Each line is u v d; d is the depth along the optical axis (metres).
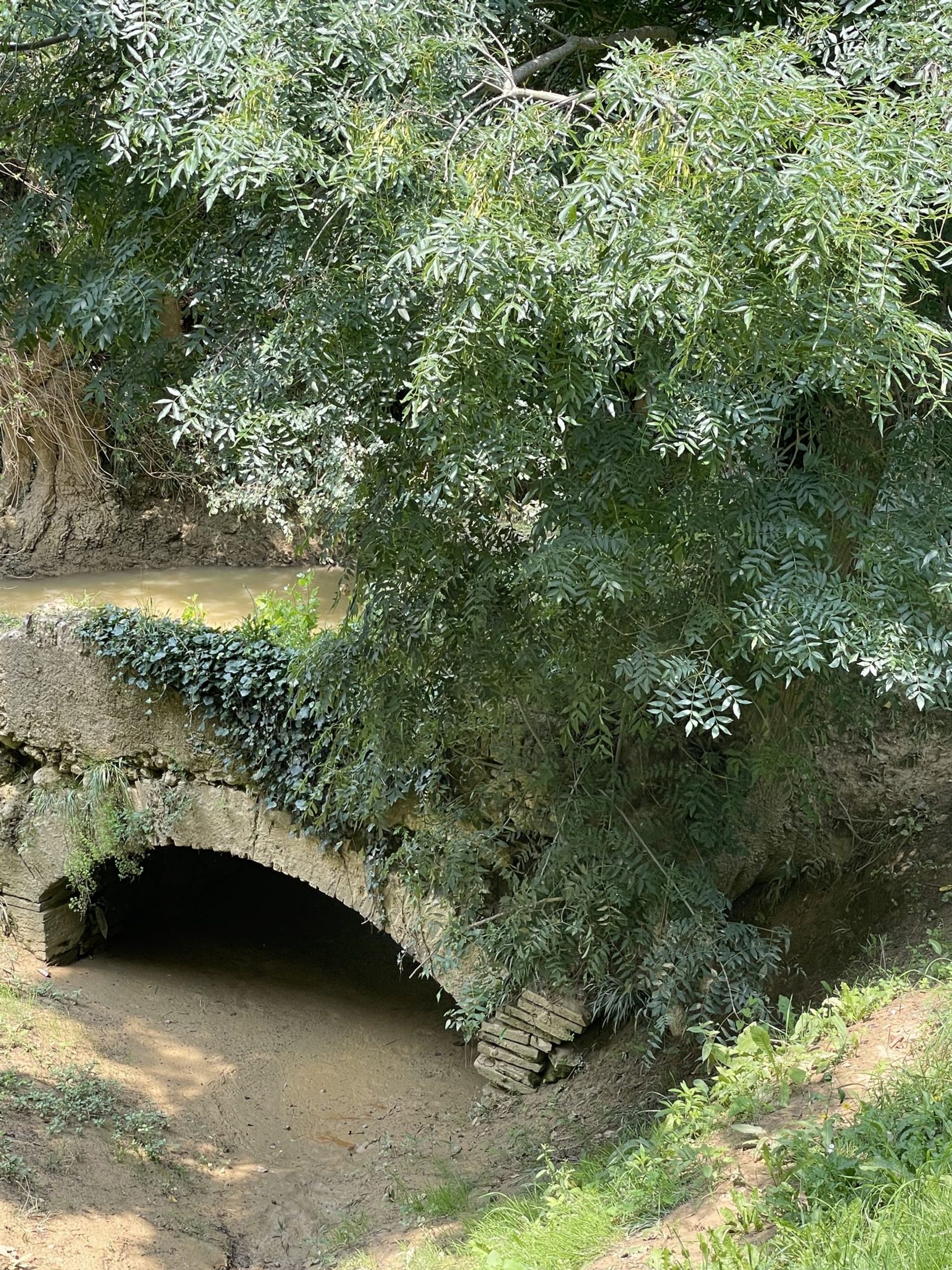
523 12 6.26
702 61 4.04
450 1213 8.09
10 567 18.64
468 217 4.19
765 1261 3.90
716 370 4.58
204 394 5.29
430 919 9.58
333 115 4.75
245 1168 9.69
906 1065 5.11
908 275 4.28
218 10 4.91
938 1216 3.64
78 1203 8.75
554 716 7.47
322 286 5.05
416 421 4.57
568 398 4.62
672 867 7.38
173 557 19.12
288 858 10.42
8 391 17.89
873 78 4.91
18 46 5.36
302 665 7.73
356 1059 11.12
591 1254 4.95
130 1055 11.02
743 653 5.32
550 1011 9.34
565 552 5.04
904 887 7.93
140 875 13.29
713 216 3.99
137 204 5.43
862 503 5.54
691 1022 7.87
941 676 5.15
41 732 11.49
